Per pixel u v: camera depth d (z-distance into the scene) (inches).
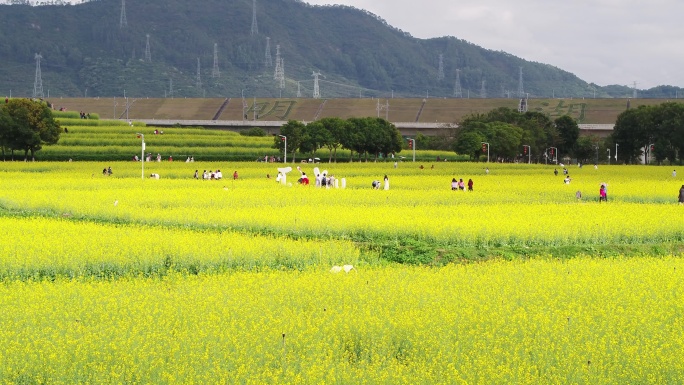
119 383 1000.2
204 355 1053.8
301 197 3203.7
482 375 1014.4
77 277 1620.3
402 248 2070.6
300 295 1365.7
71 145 7411.4
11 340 1102.4
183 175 5128.0
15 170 5260.8
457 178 5036.9
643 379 1023.6
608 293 1414.9
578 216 2501.2
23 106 6510.8
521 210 2689.5
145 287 1444.4
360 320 1202.6
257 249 1822.1
